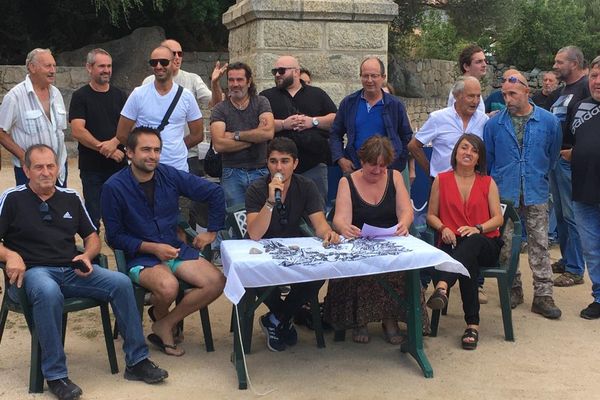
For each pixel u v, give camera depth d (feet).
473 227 16.11
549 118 17.65
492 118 18.06
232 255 13.28
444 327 16.93
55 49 59.11
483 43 76.33
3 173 40.04
